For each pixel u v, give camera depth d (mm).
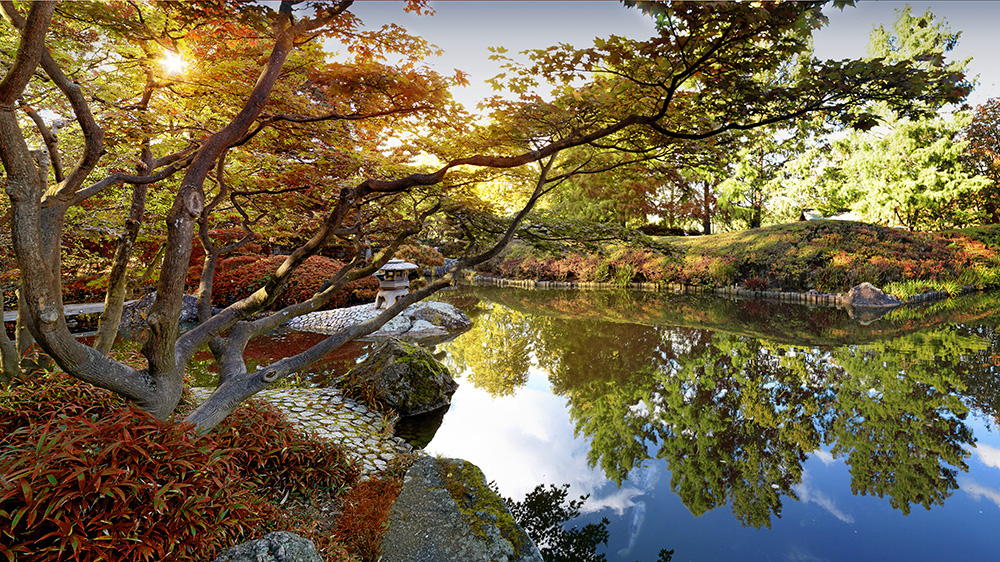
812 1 1825
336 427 4133
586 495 3545
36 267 1737
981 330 8328
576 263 18984
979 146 14906
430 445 4281
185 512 1839
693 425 4809
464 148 3238
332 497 2963
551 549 2908
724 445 4332
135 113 2990
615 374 6648
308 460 3078
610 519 3236
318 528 2609
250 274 10430
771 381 6031
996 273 13227
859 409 4961
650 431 4715
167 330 2184
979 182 14242
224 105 3096
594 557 2832
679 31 1970
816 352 7297
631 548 2920
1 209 4473
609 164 3990
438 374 5316
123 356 4414
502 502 3098
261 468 2910
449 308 10789
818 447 4176
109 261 7883
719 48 2082
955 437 4230
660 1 1779
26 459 1712
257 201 4137
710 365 6879
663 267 16688
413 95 2529
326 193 3803
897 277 12594
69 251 7312
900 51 15055
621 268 17797
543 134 2990
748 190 18234
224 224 6320
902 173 15398
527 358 7633
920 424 4535
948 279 12883
